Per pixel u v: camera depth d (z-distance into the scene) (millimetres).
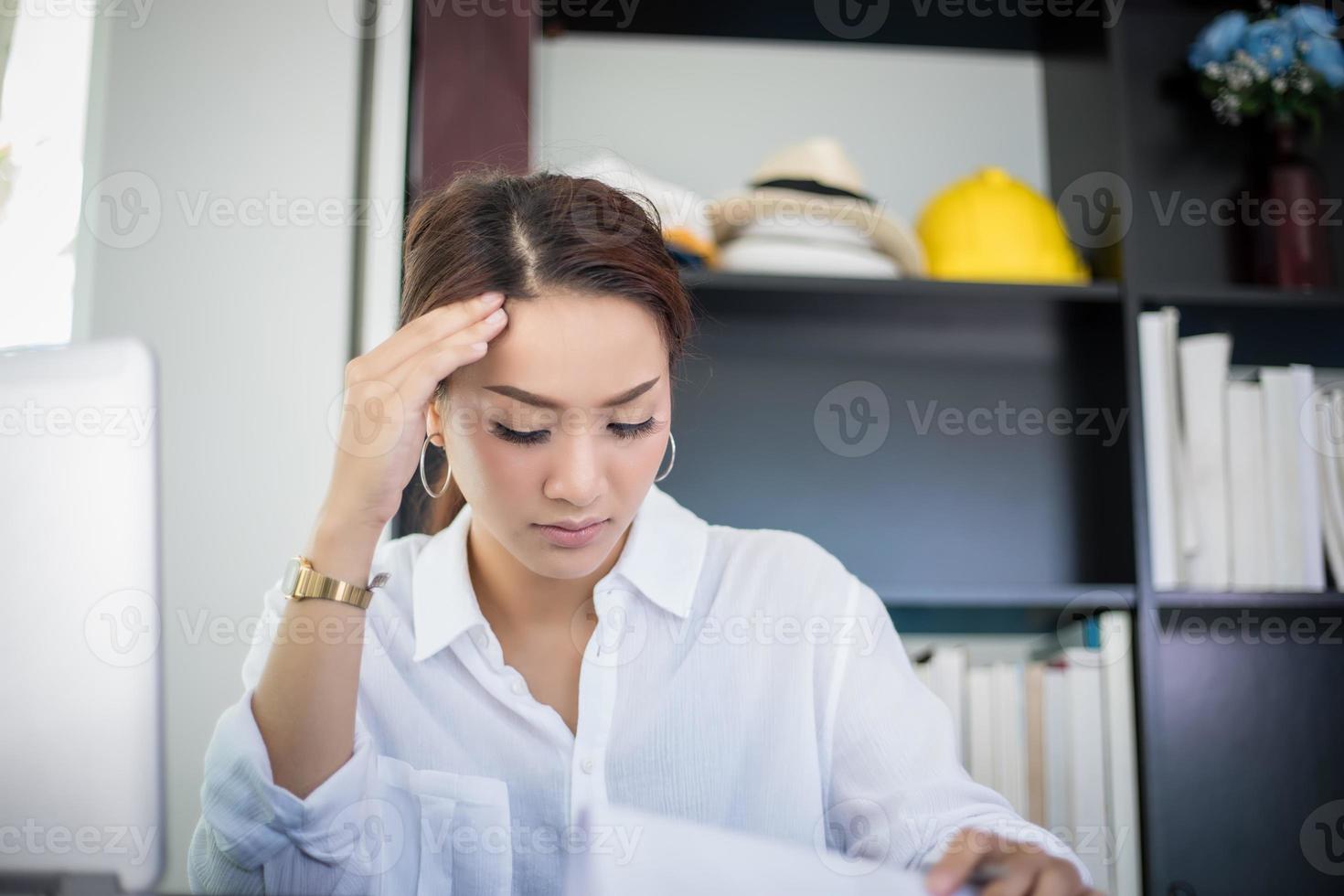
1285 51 1864
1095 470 1918
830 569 1226
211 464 1557
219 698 1518
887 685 1146
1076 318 1906
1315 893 1858
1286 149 1938
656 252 996
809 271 1760
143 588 753
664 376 977
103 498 755
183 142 1621
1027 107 2090
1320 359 2045
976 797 1021
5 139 1700
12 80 1711
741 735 1152
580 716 1096
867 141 2068
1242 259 2037
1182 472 1767
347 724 975
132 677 745
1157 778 1650
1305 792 1876
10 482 762
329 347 1580
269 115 1620
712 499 1973
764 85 2066
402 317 1082
